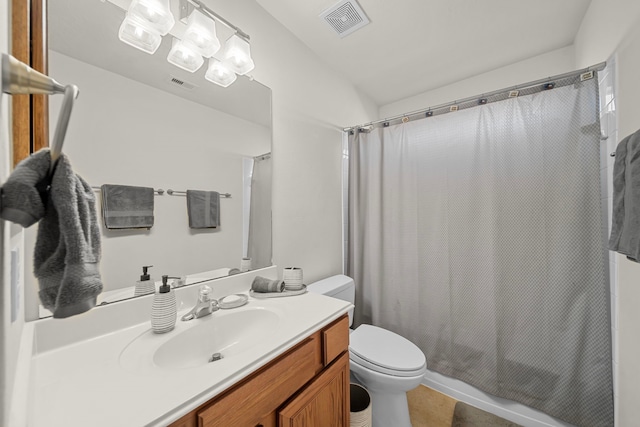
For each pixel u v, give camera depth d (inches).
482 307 60.5
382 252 75.2
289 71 61.6
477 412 58.7
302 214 65.0
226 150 48.0
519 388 55.9
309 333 33.6
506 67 76.2
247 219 51.6
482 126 61.2
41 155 12.9
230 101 48.6
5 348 13.3
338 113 78.5
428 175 68.6
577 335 50.4
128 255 35.7
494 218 59.1
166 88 40.0
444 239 65.9
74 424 18.6
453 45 67.3
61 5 30.8
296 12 56.5
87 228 14.8
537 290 54.6
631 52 39.2
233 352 35.8
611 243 37.7
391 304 73.4
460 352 63.1
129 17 34.2
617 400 45.8
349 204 79.7
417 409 60.3
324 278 72.3
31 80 11.7
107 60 34.3
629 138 34.7
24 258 26.7
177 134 41.3
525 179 56.1
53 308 13.3
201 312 36.7
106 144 34.0
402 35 63.5
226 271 47.7
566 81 52.1
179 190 41.4
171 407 20.4
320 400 34.9
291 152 61.9
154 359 28.2
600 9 49.4
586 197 50.1
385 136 75.7
